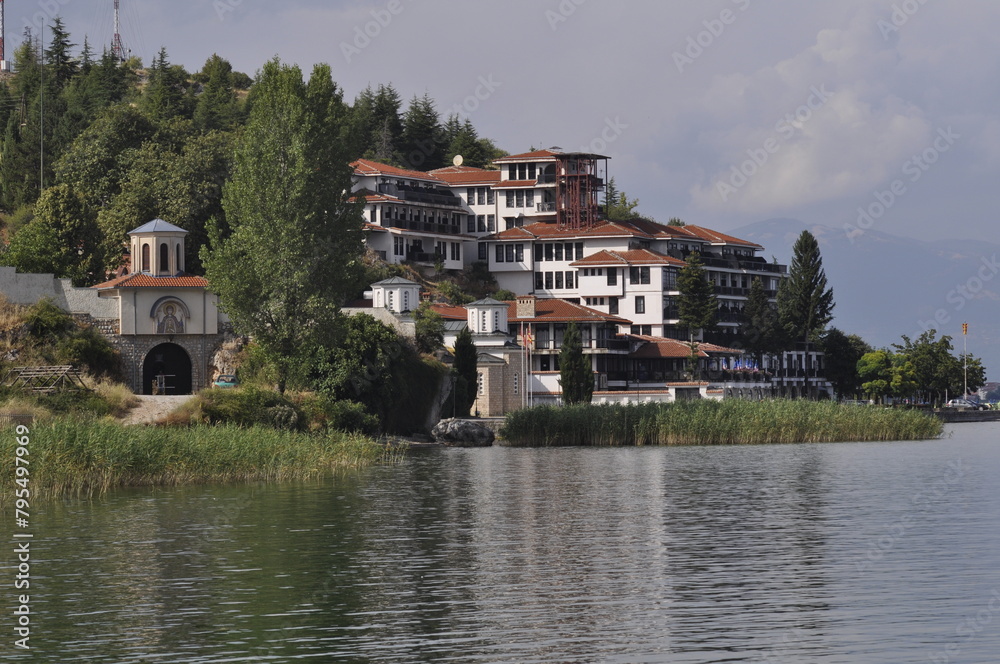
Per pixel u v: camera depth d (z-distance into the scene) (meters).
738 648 46.75
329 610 52.81
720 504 91.12
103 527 76.38
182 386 158.88
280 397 136.00
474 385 195.50
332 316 140.88
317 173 142.00
